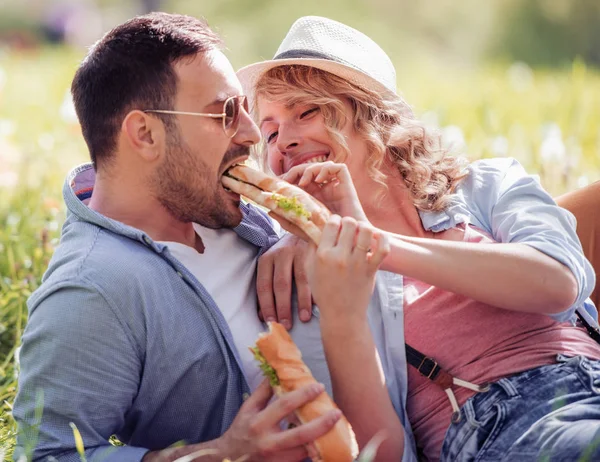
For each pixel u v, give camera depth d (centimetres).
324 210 283
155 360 283
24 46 2739
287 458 265
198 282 291
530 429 280
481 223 334
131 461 270
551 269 296
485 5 2948
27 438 275
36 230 520
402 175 341
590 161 712
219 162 296
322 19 353
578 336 313
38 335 276
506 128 898
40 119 971
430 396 304
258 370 298
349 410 283
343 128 336
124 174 298
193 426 293
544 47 2844
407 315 309
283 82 338
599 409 285
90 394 274
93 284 276
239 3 2848
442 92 1290
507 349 303
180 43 293
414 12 2938
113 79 293
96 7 3225
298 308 308
